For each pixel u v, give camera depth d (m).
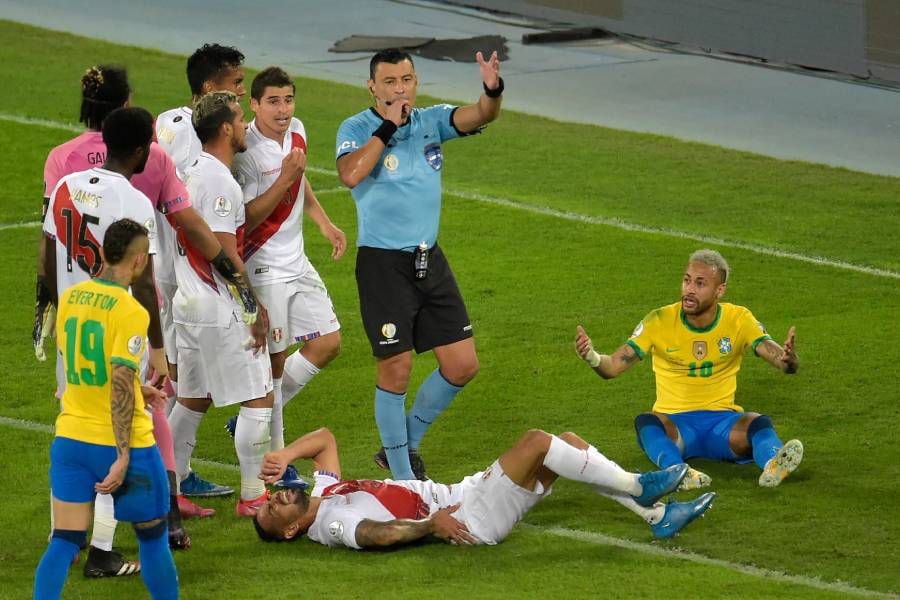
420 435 31.62
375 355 30.67
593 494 30.27
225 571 26.31
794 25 76.25
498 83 30.47
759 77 74.06
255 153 31.03
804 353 38.50
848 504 29.25
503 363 38.38
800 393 35.69
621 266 46.69
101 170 25.86
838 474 30.83
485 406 35.56
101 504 26.03
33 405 35.62
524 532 28.17
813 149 61.44
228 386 28.95
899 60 73.00
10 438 33.34
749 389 36.03
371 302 30.67
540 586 25.20
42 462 31.91
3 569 26.44
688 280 31.06
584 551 27.06
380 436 32.97
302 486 31.33
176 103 66.38
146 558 23.97
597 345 39.56
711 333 31.39
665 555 26.98
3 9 85.75
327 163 58.47
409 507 27.81
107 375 23.25
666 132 64.06
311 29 82.81
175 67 73.44
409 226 30.50
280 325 31.48
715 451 31.62
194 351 29.03
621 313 42.22
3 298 43.72
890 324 40.78
